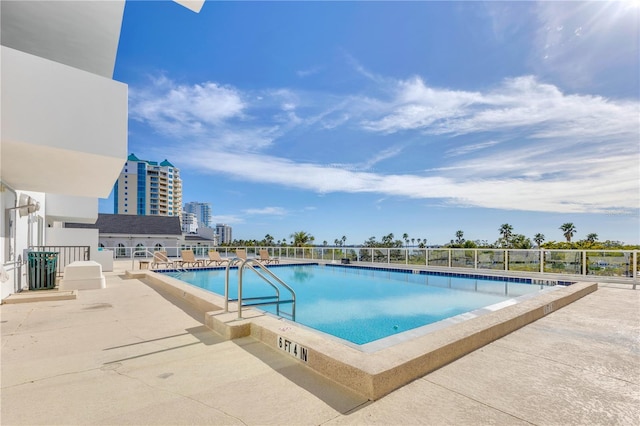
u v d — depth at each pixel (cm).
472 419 202
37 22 646
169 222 3531
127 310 520
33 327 419
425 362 266
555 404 220
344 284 986
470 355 307
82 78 465
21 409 215
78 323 438
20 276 723
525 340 353
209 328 409
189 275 1205
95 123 471
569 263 888
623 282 786
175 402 224
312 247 1625
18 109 420
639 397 230
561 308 516
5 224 638
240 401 225
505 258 1015
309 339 304
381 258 1351
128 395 234
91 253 1186
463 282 984
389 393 233
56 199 1280
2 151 454
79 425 197
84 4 598
